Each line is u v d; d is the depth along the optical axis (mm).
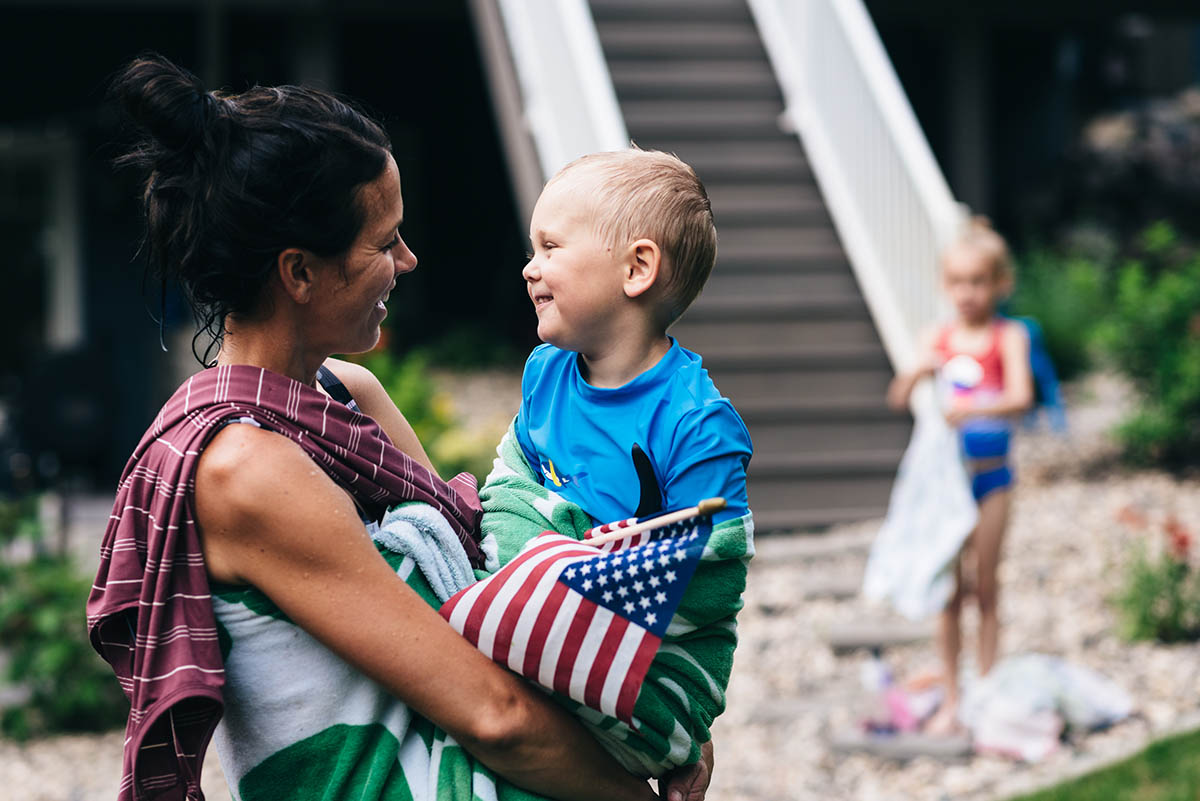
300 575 1528
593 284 1733
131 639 1603
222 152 1531
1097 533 6883
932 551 4816
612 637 1565
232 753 1624
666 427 1708
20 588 6023
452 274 15414
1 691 6184
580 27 7828
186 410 1574
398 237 1685
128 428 11125
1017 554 6656
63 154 11695
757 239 8797
